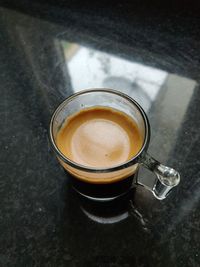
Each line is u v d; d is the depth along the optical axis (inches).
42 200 6.3
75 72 8.1
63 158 5.1
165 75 8.0
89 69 8.2
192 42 8.5
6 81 8.1
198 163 6.6
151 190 5.9
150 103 7.5
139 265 5.7
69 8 9.5
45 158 6.8
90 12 9.3
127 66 8.2
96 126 6.2
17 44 8.9
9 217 6.2
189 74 8.0
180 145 6.8
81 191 6.0
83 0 9.6
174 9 9.2
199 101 7.5
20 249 5.9
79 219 6.1
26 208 6.3
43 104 7.6
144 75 8.0
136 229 6.0
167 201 6.2
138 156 5.0
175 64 8.1
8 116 7.5
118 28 8.9
